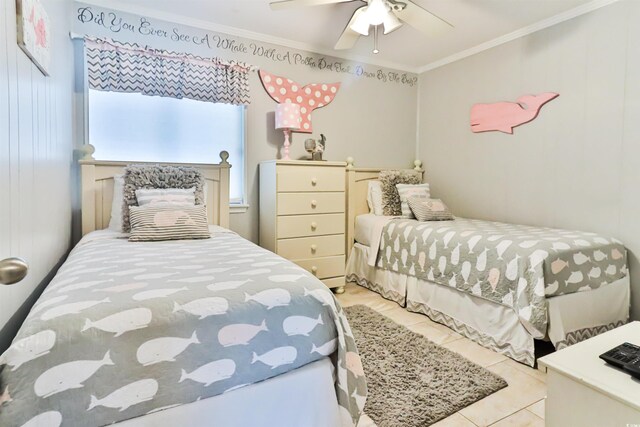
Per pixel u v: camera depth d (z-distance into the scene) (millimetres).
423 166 4129
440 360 1997
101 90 2549
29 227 1245
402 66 4020
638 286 2418
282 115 3084
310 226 3078
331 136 3627
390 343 2203
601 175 2625
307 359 1138
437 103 3930
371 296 3186
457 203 3758
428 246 2682
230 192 3156
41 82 1457
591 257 2158
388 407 1575
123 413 884
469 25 2998
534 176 3059
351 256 3586
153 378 918
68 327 860
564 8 2713
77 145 2531
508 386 1764
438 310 2600
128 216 2254
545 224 2982
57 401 812
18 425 767
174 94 2775
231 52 3064
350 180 3576
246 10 2734
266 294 1109
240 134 3184
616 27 2521
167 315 959
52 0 1727
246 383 1044
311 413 1129
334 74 3604
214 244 1936
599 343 1025
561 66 2842
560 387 884
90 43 2477
